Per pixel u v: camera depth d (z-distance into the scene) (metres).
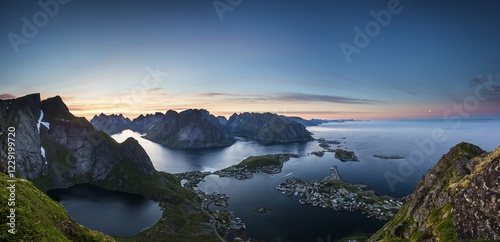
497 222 76.31
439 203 115.25
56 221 56.75
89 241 60.38
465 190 92.12
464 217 87.62
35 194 58.47
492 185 80.75
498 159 82.38
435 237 95.06
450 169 134.88
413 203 142.38
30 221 48.62
